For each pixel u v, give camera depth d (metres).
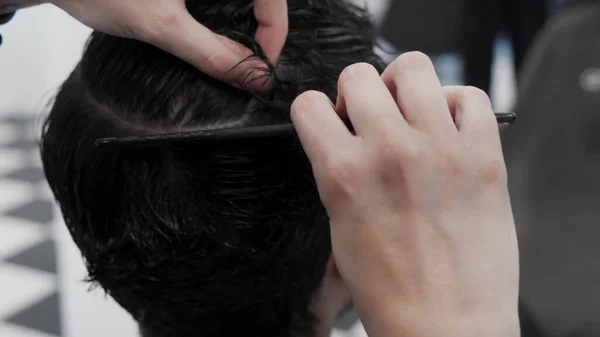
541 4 1.85
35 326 1.51
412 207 0.34
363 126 0.35
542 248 1.07
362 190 0.35
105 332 1.45
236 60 0.42
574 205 1.10
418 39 1.92
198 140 0.40
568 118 1.10
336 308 0.52
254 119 0.43
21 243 1.87
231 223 0.44
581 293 1.03
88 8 0.43
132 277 0.47
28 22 2.92
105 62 0.45
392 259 0.35
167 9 0.41
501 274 0.35
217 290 0.46
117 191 0.45
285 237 0.45
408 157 0.34
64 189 0.48
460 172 0.35
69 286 1.63
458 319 0.34
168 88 0.43
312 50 0.46
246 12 0.45
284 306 0.49
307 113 0.36
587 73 1.10
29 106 3.02
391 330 0.35
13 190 2.22
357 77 0.37
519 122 1.13
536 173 1.11
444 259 0.35
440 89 0.36
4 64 2.99
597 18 1.11
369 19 0.56
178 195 0.43
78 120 0.45
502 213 0.36
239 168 0.43
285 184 0.44
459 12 1.89
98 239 0.48
